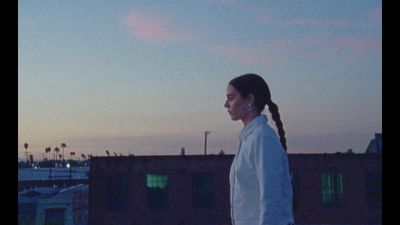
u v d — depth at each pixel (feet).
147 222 78.28
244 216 8.30
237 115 8.89
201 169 78.64
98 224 77.36
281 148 8.32
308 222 77.30
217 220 77.71
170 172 78.43
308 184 78.13
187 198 78.13
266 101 8.80
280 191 8.08
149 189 78.02
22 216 76.89
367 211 77.05
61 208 79.71
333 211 78.02
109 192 78.28
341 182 77.71
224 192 77.92
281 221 8.00
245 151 8.39
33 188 80.12
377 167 77.51
